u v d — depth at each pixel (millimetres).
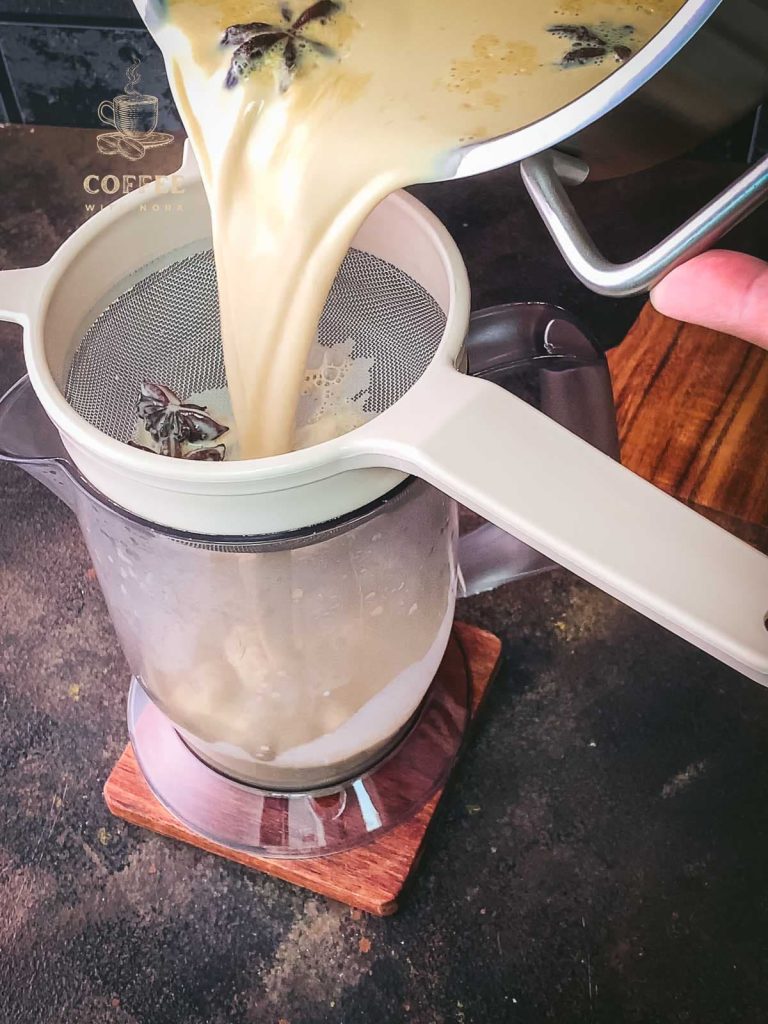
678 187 430
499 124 205
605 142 208
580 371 248
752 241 395
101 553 232
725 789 291
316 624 229
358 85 219
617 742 301
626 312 401
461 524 350
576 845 282
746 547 182
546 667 318
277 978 261
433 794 287
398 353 258
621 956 262
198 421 259
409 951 265
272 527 198
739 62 180
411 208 233
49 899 276
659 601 176
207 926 271
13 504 361
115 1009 257
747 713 305
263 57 223
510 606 330
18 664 324
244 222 229
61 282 229
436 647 267
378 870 272
